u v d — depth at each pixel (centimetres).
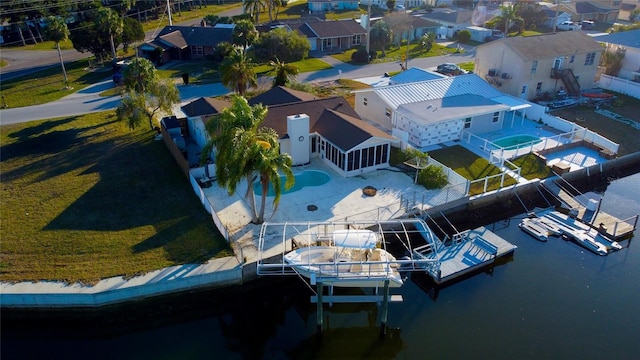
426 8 12812
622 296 2678
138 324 2494
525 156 4044
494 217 3444
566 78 5588
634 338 2388
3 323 2478
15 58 7781
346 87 6144
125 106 4344
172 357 2298
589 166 3922
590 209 3459
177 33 7694
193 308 2588
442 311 2567
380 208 3241
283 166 2800
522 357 2266
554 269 2900
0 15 8525
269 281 2728
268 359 2311
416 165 3675
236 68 4919
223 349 2361
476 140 4397
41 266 2642
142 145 4250
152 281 2528
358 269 2523
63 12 8856
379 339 2425
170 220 3089
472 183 3609
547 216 3412
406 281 2811
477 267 2841
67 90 5956
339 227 3019
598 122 4897
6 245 2819
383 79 6581
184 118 4519
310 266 2503
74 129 4647
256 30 7650
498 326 2462
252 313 2600
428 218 3256
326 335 2458
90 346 2359
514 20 9862
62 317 2492
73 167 3834
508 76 5522
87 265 2653
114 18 6844
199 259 2711
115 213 3172
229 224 3056
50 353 2312
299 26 8456
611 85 5903
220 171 2736
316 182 3625
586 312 2555
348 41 8650
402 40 9281
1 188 3506
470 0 13425
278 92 4631
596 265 2936
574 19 11294
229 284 2661
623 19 12019
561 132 4572
